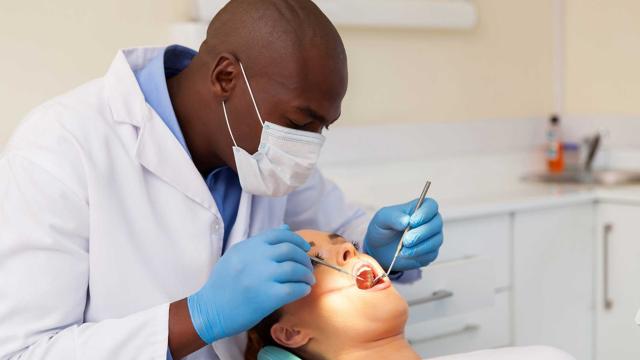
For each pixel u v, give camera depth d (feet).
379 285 4.30
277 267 3.70
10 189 3.78
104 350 3.59
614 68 9.60
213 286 3.78
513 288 7.44
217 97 4.06
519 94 9.77
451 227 6.93
